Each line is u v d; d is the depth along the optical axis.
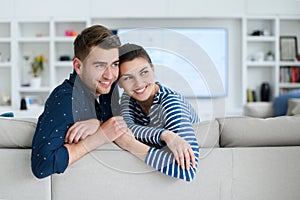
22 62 6.54
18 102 6.30
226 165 1.71
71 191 1.69
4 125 1.71
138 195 1.69
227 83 6.59
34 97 6.36
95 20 6.48
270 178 1.73
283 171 1.73
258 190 1.73
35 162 1.56
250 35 6.58
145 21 6.53
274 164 1.72
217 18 6.50
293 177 1.73
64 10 6.19
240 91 6.65
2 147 1.74
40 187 1.69
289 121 1.79
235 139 1.76
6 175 1.70
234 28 6.59
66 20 6.19
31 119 1.81
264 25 6.61
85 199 1.69
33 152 1.58
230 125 1.77
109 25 6.52
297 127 1.77
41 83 6.58
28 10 6.20
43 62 6.51
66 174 1.68
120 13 6.18
